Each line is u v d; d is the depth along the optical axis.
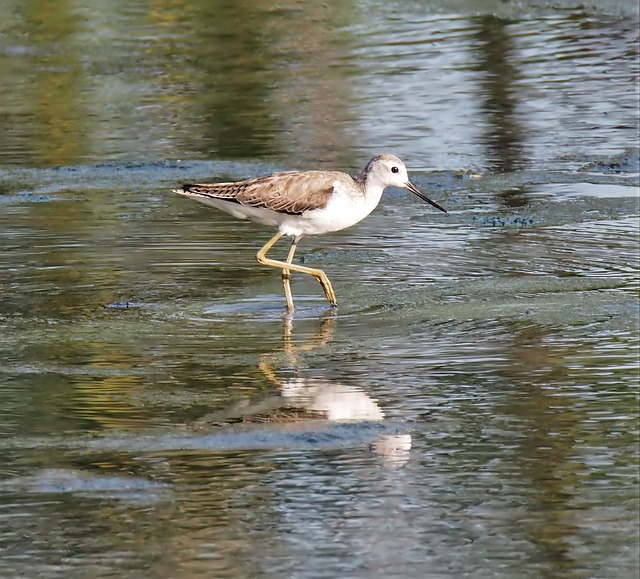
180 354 12.58
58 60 27.83
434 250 16.47
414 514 9.16
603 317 13.48
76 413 11.03
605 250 16.27
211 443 10.36
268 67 27.19
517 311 13.77
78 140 22.77
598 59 26.89
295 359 12.35
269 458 10.06
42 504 9.39
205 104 24.86
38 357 12.52
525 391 11.38
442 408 11.02
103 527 9.05
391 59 27.41
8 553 8.73
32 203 19.11
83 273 15.52
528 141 22.12
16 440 10.46
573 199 18.89
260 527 9.02
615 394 11.24
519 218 17.98
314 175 14.95
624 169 20.45
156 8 31.47
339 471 9.84
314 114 23.98
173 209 18.67
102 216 18.31
